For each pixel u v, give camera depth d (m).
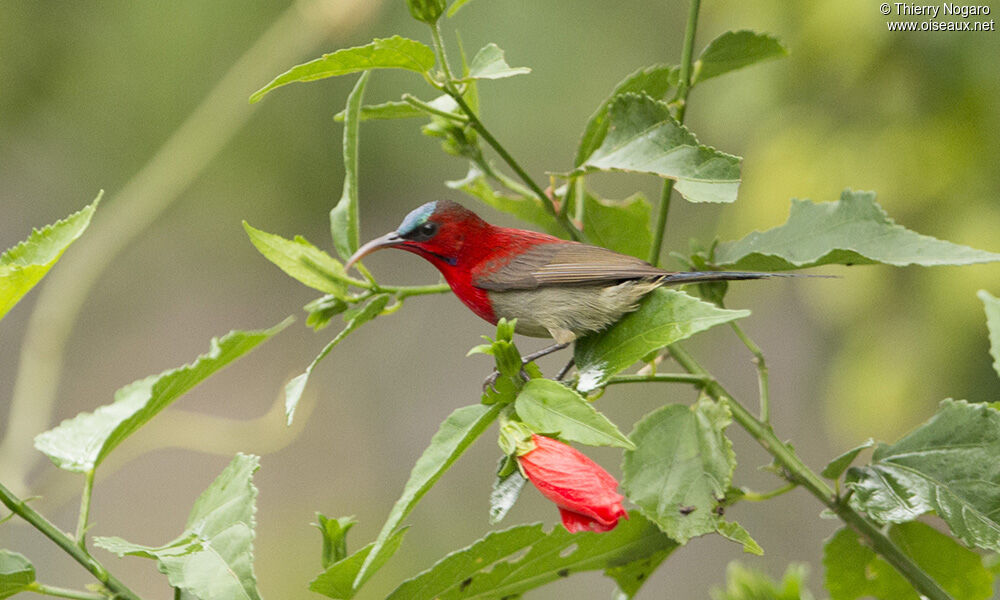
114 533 17.83
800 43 10.63
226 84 12.83
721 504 5.21
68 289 12.38
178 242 17.94
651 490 5.29
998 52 9.94
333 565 4.70
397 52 5.29
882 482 5.29
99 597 4.73
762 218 11.05
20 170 15.03
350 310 5.68
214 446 11.08
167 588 16.84
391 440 19.12
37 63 14.50
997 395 10.32
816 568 16.34
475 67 5.46
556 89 15.72
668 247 15.29
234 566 4.54
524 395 4.86
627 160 5.41
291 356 19.94
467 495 17.61
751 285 12.55
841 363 11.20
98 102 14.72
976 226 10.06
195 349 19.03
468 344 19.89
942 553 5.87
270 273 19.62
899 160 10.35
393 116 6.12
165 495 18.58
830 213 5.87
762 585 5.73
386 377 19.73
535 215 7.03
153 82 14.72
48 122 14.68
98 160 14.82
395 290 5.80
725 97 11.33
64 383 18.50
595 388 5.35
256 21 14.70
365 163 16.88
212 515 4.73
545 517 17.09
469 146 6.36
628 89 6.19
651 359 5.73
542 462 4.68
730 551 17.19
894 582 5.96
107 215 12.95
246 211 16.00
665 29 15.73
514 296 6.62
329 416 19.41
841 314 11.12
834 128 10.70
